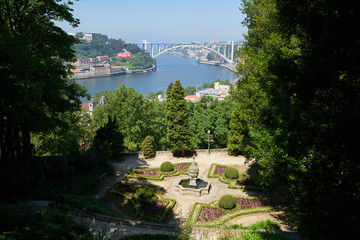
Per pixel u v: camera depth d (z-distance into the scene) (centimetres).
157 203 2702
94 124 5262
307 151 1153
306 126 1072
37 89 1385
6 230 1138
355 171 859
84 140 5125
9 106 1405
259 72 2028
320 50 979
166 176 3512
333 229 891
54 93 2080
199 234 1530
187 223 1321
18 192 1953
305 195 1155
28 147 2494
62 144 2881
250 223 2362
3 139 2188
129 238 1534
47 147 3148
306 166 1130
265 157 1833
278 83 1456
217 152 4553
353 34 868
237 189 3130
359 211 824
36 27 1942
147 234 1619
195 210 2611
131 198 2755
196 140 5375
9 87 1224
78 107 2539
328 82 1040
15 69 1370
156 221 2352
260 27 2436
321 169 1035
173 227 1875
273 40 2112
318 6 1051
